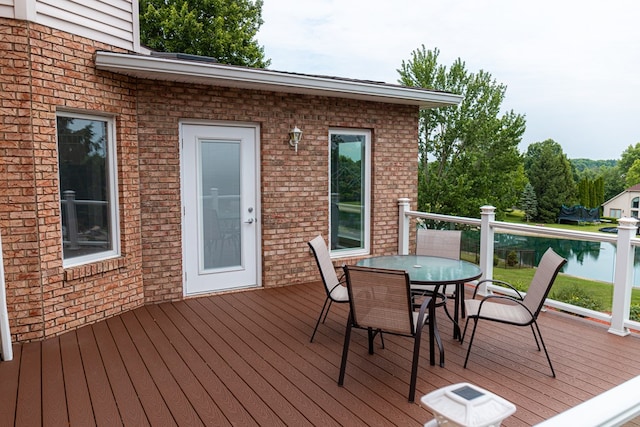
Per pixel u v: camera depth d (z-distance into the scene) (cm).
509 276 563
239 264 621
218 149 593
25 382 346
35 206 418
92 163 488
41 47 417
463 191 2038
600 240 449
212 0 1975
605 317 450
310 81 575
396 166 726
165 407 307
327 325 476
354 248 715
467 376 351
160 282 558
